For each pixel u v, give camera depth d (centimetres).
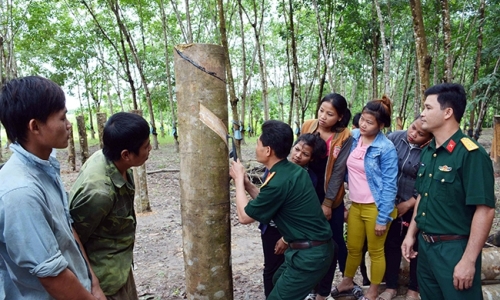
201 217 207
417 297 298
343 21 1234
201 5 1477
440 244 222
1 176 139
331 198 293
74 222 186
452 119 219
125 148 191
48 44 2044
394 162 276
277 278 264
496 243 354
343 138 295
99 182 186
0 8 1495
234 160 247
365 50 1241
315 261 230
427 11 1023
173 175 1041
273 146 234
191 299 219
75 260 165
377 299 302
